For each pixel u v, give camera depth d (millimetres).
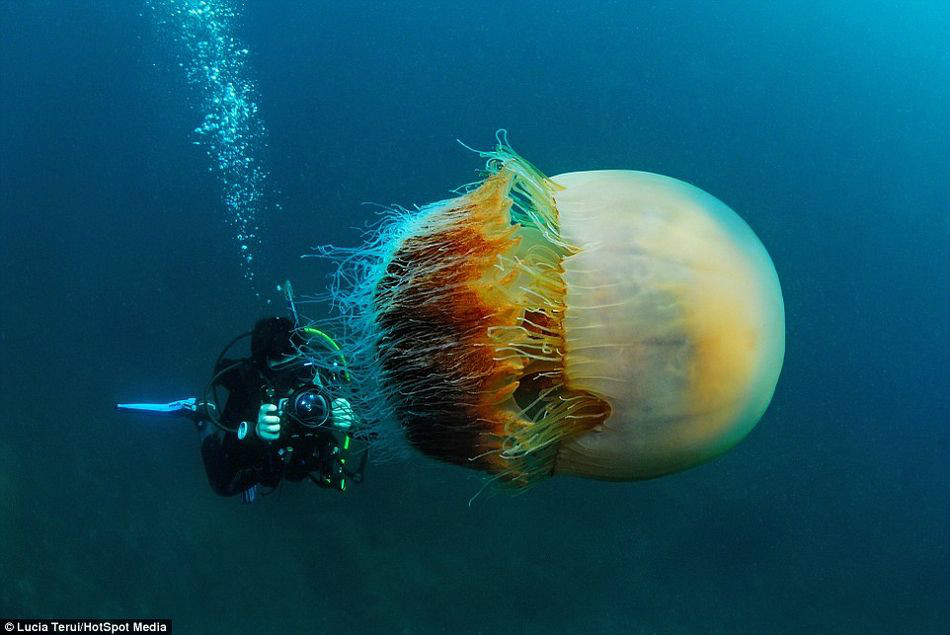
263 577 9242
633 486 12523
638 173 2654
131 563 9141
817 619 11609
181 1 20266
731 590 11773
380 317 2973
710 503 13305
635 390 2434
